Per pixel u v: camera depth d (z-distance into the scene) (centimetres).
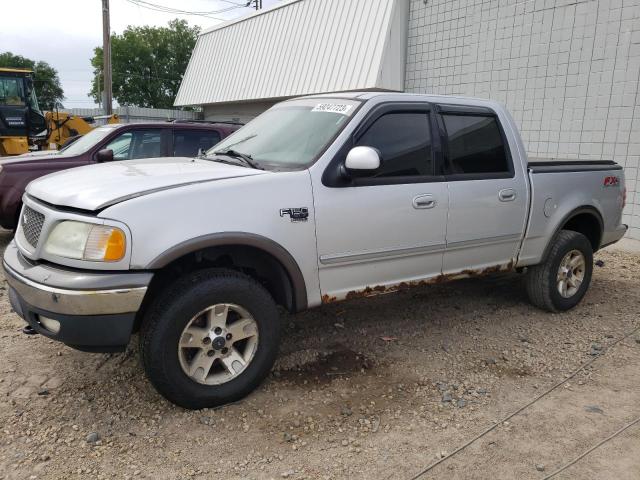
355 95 418
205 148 806
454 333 472
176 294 317
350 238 374
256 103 1781
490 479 281
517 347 446
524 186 474
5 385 362
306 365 403
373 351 430
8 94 1372
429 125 424
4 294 548
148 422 323
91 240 298
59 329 300
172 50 5209
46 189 347
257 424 325
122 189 319
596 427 331
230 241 324
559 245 509
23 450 295
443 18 1091
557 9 888
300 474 282
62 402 343
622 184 578
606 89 838
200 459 292
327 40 1341
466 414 343
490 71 1005
